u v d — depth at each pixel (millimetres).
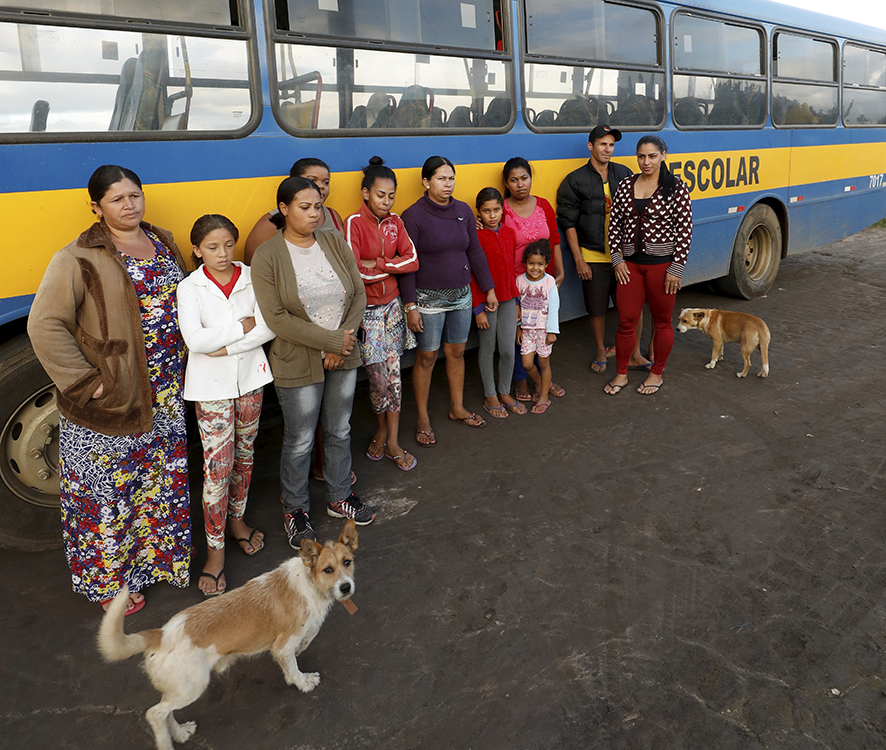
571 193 5113
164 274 2838
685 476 3982
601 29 5328
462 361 4586
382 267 3746
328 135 3895
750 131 6961
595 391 5340
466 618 2881
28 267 3041
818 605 2879
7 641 2828
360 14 3916
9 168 2943
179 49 3316
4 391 3102
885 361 5719
